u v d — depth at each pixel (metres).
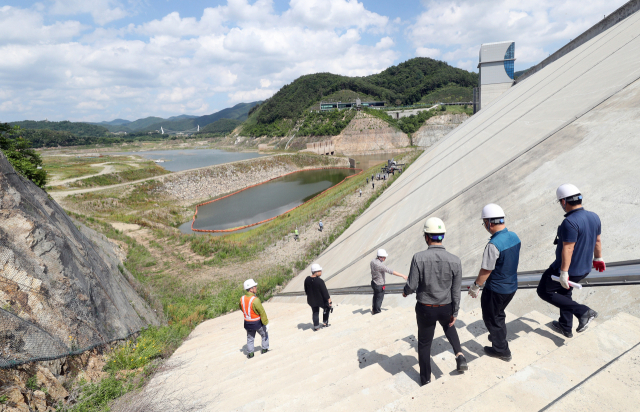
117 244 25.77
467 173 12.40
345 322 6.80
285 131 193.62
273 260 25.28
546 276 3.34
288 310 11.94
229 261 25.70
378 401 2.90
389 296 7.70
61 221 10.69
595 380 2.12
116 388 5.44
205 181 74.19
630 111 6.96
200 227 47.03
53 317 5.88
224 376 5.18
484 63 51.47
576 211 3.05
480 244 6.71
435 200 11.73
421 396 2.63
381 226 14.49
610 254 4.13
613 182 5.29
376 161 116.00
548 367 2.47
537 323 3.62
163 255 26.61
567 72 19.77
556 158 7.55
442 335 4.22
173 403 4.43
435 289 2.96
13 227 6.44
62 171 72.50
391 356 4.07
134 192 59.44
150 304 13.12
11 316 4.94
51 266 6.74
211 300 16.92
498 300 2.89
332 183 79.69
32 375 4.62
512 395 2.25
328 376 3.86
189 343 9.37
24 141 20.64
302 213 42.41
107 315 7.91
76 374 5.56
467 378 2.79
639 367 2.20
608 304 3.62
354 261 12.62
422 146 148.00
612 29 23.39
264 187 78.50
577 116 8.98
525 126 13.08
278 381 4.15
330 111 172.88
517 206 6.83
